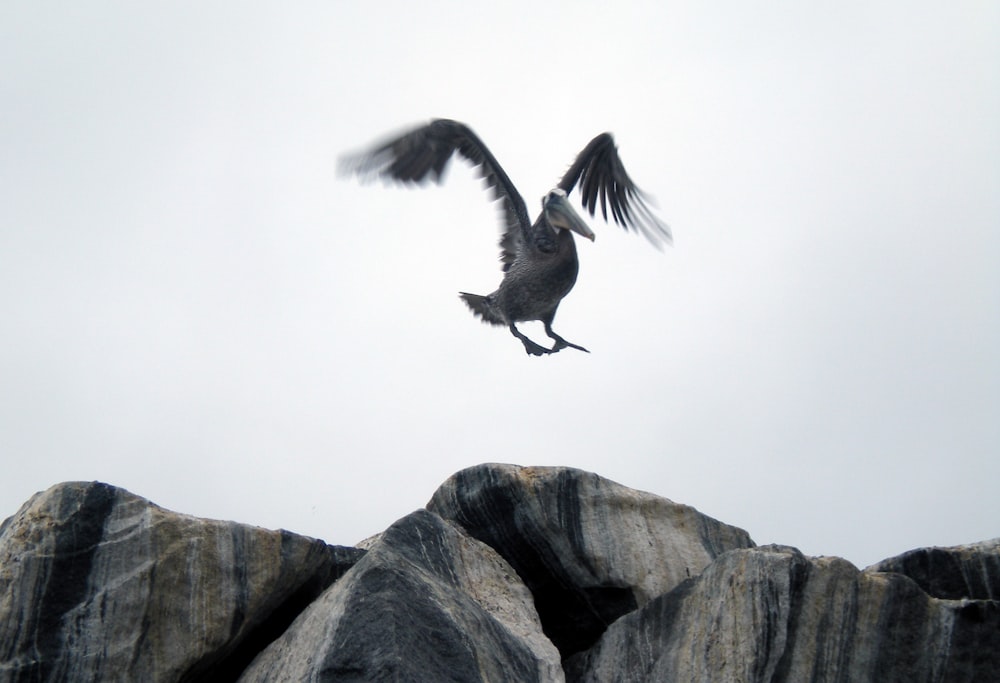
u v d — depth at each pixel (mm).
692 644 13984
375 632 12438
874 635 13656
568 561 15516
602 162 21500
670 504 16156
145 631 13203
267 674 13195
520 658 13547
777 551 14180
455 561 14703
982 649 13695
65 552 13305
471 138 20109
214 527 13883
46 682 12766
